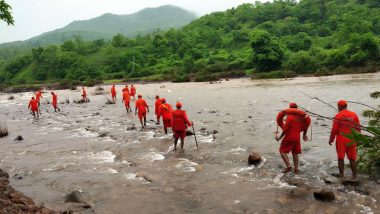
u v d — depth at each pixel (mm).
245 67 70375
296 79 48531
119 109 25969
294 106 8805
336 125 7992
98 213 6922
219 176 8883
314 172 8781
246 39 114062
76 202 7520
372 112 9273
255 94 30734
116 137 14719
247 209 6801
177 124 11688
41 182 9297
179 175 9109
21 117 25594
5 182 9188
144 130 15914
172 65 98688
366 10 104250
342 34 80562
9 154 13016
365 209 6461
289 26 113188
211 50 115938
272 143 12023
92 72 103375
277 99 25453
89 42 159250
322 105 20500
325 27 107125
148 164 10266
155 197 7691
